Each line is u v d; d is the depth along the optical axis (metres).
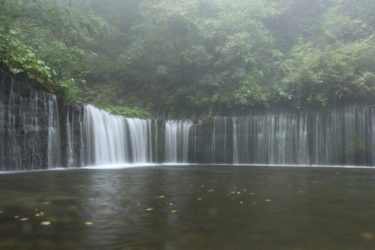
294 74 17.58
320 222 3.75
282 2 23.59
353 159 16.03
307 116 17.22
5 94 11.16
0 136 10.96
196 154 18.44
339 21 20.92
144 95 23.27
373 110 15.73
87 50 21.56
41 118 12.47
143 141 17.53
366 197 5.54
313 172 11.33
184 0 20.38
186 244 2.95
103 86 23.44
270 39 21.34
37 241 3.05
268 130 17.92
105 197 5.54
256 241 3.03
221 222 3.76
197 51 20.50
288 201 5.15
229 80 20.23
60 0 23.33
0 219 3.93
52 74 13.40
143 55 23.23
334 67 16.53
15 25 12.96
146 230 3.42
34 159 12.11
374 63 16.91
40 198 5.43
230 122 18.39
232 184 7.48
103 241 3.05
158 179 8.58
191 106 20.92
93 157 14.59
